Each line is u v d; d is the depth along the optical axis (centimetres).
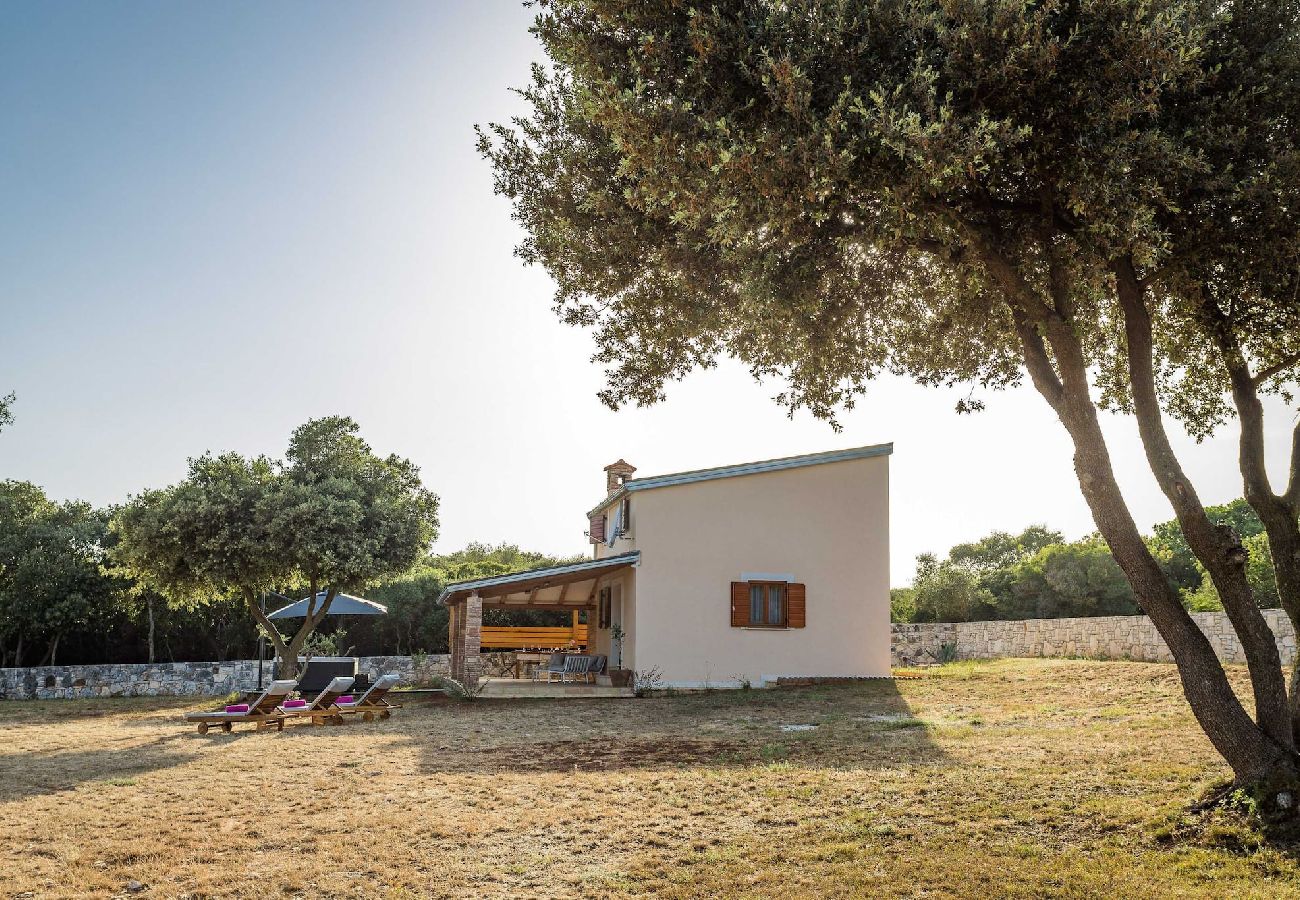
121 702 2339
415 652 3294
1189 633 718
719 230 760
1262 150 746
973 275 860
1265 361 947
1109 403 1134
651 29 798
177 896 640
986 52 703
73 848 753
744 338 1057
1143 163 705
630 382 1089
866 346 1096
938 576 3834
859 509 2145
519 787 938
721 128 709
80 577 2939
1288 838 621
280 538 2217
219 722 1589
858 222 802
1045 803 772
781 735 1244
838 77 730
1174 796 753
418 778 1002
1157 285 875
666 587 2012
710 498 2069
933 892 598
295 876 675
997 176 793
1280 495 763
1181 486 722
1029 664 2081
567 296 1067
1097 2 680
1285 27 777
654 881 648
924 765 959
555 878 664
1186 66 690
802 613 2059
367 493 2444
